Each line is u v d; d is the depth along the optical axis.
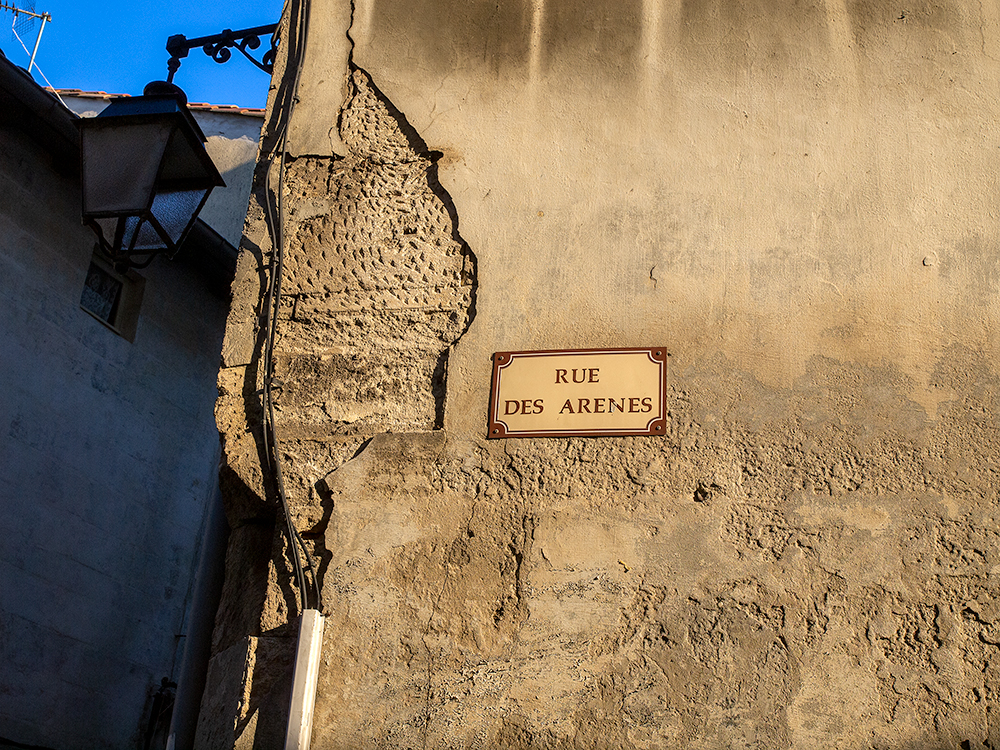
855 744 3.02
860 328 3.51
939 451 3.33
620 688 3.16
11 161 8.95
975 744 2.99
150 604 9.80
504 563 3.36
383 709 3.22
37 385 8.89
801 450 3.38
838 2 3.98
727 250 3.68
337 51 4.21
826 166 3.75
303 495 3.56
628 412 3.50
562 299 3.69
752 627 3.19
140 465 9.91
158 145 4.39
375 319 3.77
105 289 9.95
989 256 3.55
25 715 8.34
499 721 3.17
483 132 3.99
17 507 8.53
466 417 3.57
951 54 3.86
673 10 4.07
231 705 3.35
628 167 3.86
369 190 3.96
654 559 3.30
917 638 3.12
